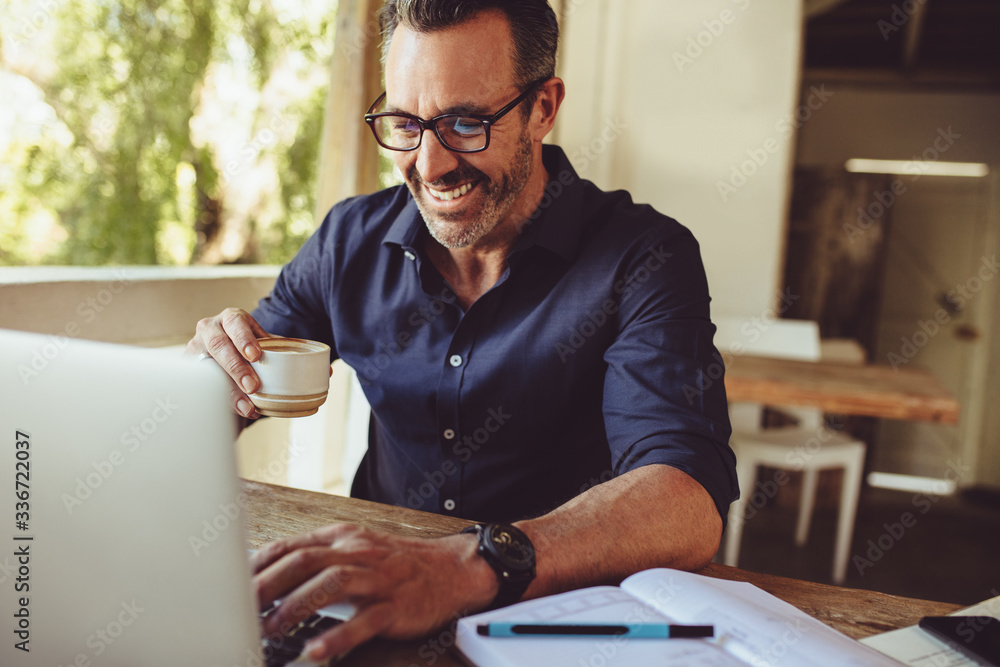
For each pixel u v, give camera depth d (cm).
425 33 91
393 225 114
